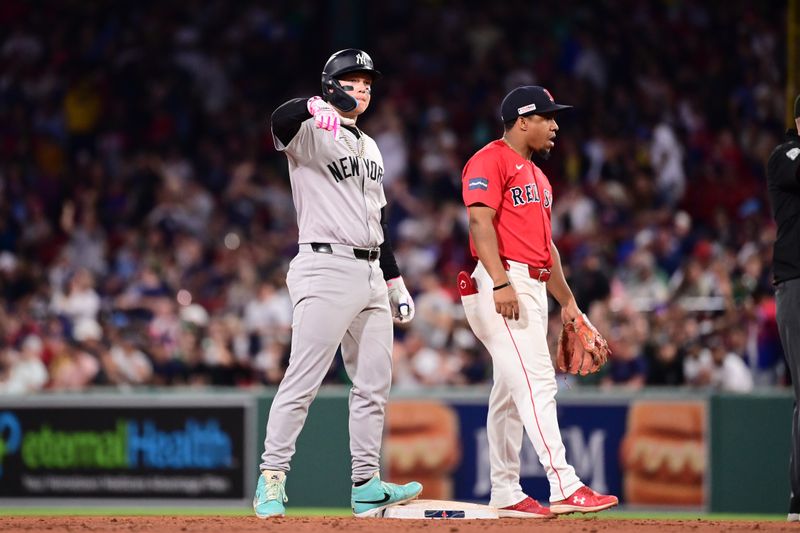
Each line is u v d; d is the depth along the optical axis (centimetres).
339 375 4300
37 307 4853
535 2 6925
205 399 3869
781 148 2166
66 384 4397
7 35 6925
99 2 7081
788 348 2161
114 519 2030
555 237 5141
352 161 2072
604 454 3744
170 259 5294
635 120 6112
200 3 7144
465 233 5400
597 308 4131
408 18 7125
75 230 5659
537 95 2089
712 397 3716
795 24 3681
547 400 2047
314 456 3738
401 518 2052
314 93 6925
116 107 6694
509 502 2139
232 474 3838
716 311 4269
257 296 4747
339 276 2053
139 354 4447
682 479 3712
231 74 6881
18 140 6469
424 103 6644
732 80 6319
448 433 3766
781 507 3659
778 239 2177
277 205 5953
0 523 1945
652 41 6506
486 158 2067
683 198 5712
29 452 3928
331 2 7006
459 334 4338
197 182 6250
